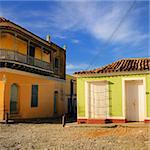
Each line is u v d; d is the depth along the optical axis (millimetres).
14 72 22203
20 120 21297
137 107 16094
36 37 26219
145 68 15664
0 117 20688
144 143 10352
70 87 35469
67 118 25719
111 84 16500
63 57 34375
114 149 9492
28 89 24344
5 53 21547
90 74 16938
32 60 25109
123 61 18688
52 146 10211
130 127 14625
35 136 12875
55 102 30594
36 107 25625
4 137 12648
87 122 16656
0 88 21078
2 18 23234
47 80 28406
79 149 9609
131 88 16250
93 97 16875
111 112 16312
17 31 22641
